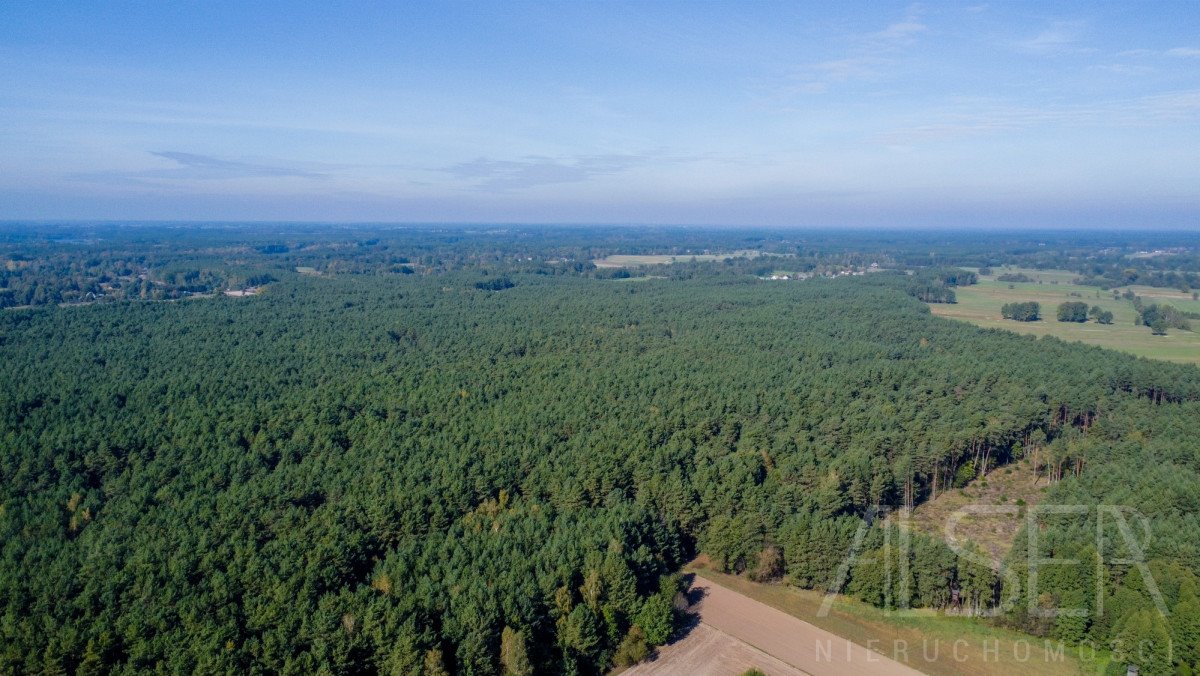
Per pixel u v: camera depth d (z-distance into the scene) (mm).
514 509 85750
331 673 58156
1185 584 69812
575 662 66812
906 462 102062
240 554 71250
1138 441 116500
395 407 118688
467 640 62688
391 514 81062
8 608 61781
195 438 100875
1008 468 119188
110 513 81438
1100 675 67375
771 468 103625
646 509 89438
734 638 73312
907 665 69125
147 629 60625
